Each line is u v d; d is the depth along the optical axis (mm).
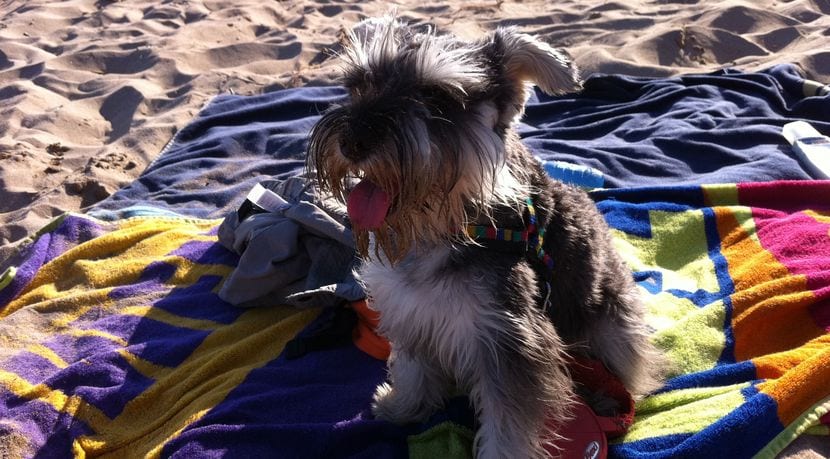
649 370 975
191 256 1280
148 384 1026
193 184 1554
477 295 789
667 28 2336
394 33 824
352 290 1084
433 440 921
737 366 989
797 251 1194
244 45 2422
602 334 949
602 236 945
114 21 2729
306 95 1976
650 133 1705
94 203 1569
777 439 867
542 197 866
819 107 1715
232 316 1165
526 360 798
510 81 835
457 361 847
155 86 2164
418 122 729
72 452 931
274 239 1148
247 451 902
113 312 1172
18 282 1218
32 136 1826
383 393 974
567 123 1831
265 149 1735
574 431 887
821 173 1437
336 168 793
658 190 1389
